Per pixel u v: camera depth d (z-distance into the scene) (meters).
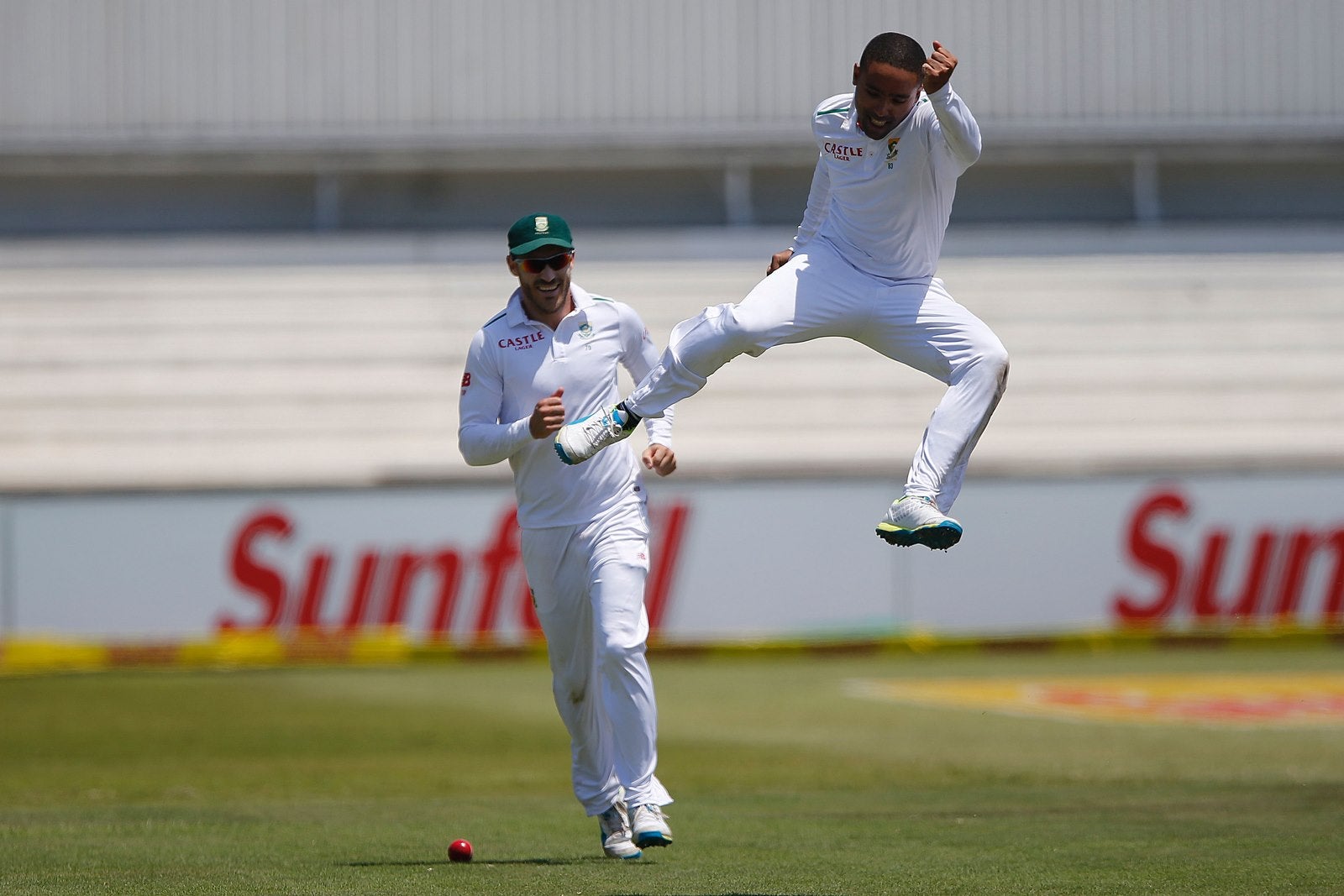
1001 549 60.72
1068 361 73.31
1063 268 78.56
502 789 28.94
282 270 77.12
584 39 82.81
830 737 36.12
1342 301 77.38
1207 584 61.22
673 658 59.00
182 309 74.44
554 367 19.67
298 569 58.06
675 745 34.78
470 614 58.53
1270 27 84.19
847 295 17.91
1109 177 85.88
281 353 72.25
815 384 71.44
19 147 80.81
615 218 84.81
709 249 78.69
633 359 20.39
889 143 17.50
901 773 29.91
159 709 44.19
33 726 39.97
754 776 29.77
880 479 60.22
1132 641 60.94
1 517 56.81
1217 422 70.75
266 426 68.81
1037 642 60.56
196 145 81.56
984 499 60.72
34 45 81.25
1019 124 83.25
